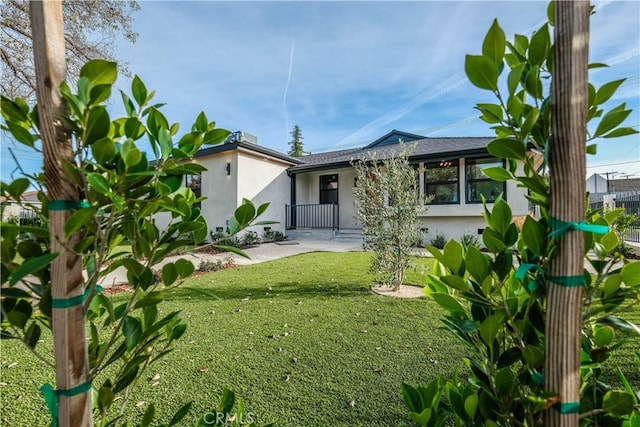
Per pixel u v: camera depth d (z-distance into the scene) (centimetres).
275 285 516
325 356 262
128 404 199
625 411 69
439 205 1008
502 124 86
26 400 205
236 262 765
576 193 65
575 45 64
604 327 89
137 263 84
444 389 96
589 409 79
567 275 65
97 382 229
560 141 65
